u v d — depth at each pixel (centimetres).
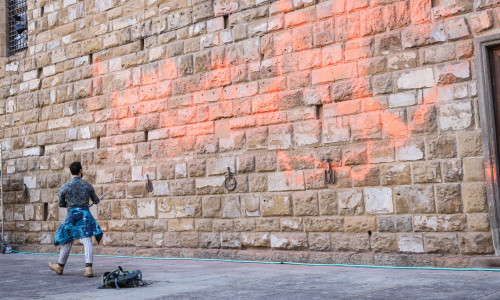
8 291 630
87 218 769
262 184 924
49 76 1283
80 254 1166
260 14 947
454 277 632
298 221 880
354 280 639
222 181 976
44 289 641
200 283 652
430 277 641
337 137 847
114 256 1097
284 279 667
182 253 1004
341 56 851
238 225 950
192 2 1042
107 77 1166
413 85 782
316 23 880
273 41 929
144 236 1080
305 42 891
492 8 725
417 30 783
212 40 1008
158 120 1076
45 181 1267
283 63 914
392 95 800
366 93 823
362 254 801
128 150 1119
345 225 830
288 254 870
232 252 938
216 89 996
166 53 1073
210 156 996
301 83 891
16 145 1338
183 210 1026
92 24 1205
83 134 1201
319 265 824
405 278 640
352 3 845
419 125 773
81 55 1220
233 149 965
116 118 1143
